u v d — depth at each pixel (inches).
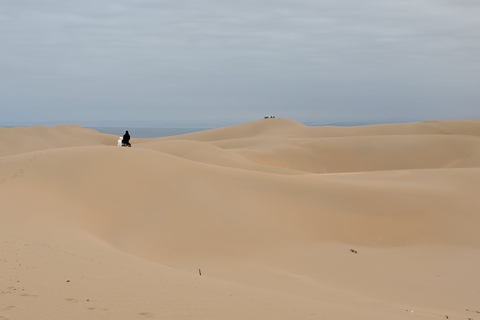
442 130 5000.0
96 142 5246.1
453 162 3548.2
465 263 941.8
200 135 5374.0
